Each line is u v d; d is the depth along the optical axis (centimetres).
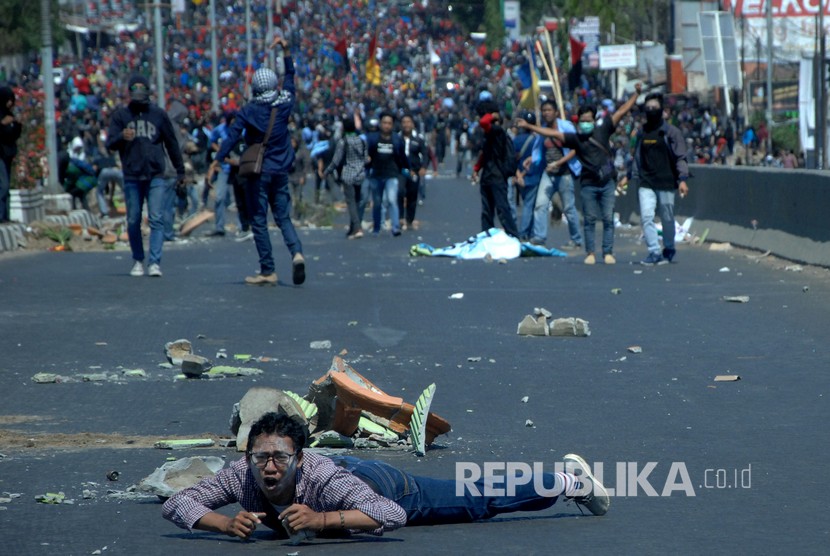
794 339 2306
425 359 2138
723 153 10775
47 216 4959
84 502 1275
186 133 6881
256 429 1088
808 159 9644
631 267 3622
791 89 11400
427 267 3700
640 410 1730
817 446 1513
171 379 1972
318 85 19112
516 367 2062
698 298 2892
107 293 3011
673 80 11412
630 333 2409
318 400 1504
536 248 4003
